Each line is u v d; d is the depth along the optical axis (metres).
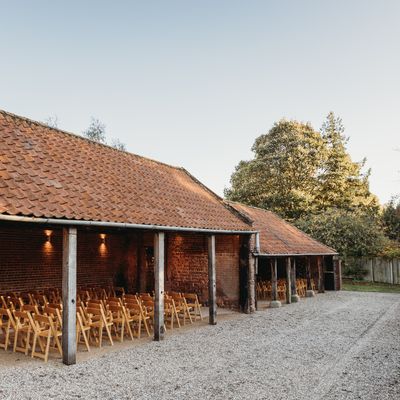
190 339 10.12
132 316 10.24
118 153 13.93
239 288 14.98
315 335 10.88
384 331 11.59
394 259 27.31
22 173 8.52
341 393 6.38
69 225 7.84
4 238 12.63
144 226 9.49
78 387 6.43
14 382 6.57
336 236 28.45
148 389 6.43
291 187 32.34
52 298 12.27
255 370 7.54
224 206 15.73
